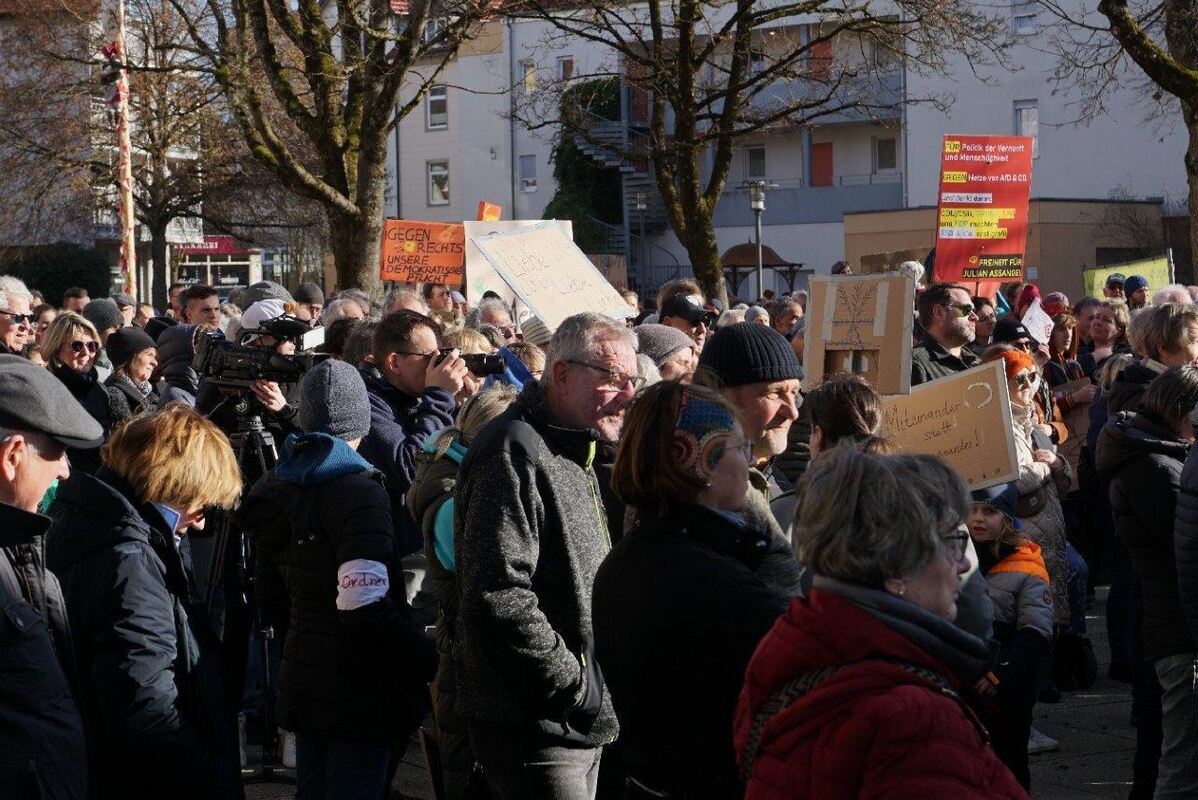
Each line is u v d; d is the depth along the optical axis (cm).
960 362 671
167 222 3462
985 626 298
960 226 1277
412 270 1466
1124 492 476
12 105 3133
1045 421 730
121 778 323
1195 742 455
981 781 203
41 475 301
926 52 1856
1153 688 503
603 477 415
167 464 342
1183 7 1313
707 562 275
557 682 336
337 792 402
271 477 414
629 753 283
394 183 4856
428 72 4725
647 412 291
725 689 266
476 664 354
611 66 3941
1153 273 1520
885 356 473
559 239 696
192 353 795
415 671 404
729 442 289
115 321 952
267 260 5147
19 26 3094
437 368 543
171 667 330
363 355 583
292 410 545
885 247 3447
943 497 225
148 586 327
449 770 401
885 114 3809
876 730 205
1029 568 451
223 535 448
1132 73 3472
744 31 1791
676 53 1838
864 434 373
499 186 4684
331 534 397
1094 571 914
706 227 1792
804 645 219
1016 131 3622
